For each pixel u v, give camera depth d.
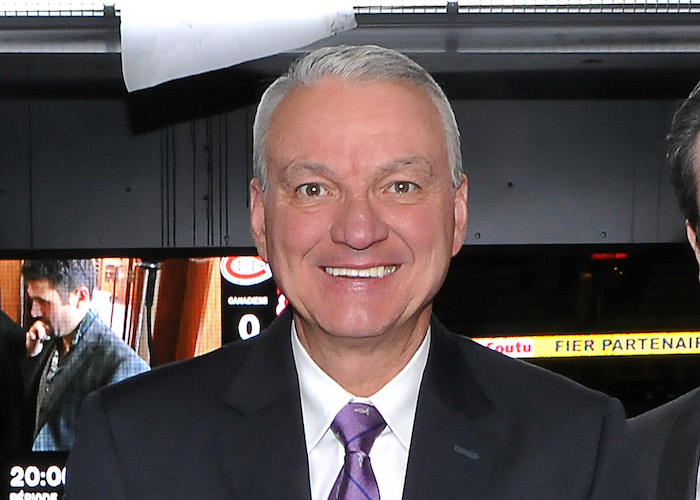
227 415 1.21
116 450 1.19
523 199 2.79
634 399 2.78
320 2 2.20
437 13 2.35
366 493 1.11
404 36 2.37
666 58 2.35
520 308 2.77
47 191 2.74
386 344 1.15
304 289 1.12
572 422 1.20
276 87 1.15
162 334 2.73
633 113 2.77
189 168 2.74
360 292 1.11
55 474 2.70
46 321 2.70
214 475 1.17
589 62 2.40
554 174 2.79
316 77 1.12
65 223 2.74
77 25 2.37
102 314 2.73
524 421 1.21
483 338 2.77
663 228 2.79
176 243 2.75
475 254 2.77
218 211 2.75
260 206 1.23
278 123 1.12
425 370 1.22
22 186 2.73
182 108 2.72
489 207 2.79
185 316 2.74
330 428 1.17
